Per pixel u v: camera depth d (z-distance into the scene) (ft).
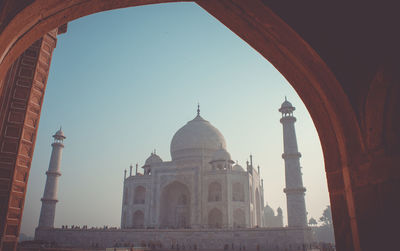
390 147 18.43
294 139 233.14
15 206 43.96
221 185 232.94
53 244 199.41
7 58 19.53
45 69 51.42
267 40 23.93
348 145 21.40
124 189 262.47
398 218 17.61
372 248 18.98
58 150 269.23
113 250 159.22
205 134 284.61
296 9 21.35
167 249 188.96
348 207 21.66
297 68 24.06
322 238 380.37
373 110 19.48
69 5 19.89
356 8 20.95
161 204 240.12
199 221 225.15
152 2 23.08
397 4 18.40
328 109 22.94
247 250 181.16
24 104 46.88
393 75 18.24
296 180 222.28
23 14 17.29
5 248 41.83
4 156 43.70
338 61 21.07
